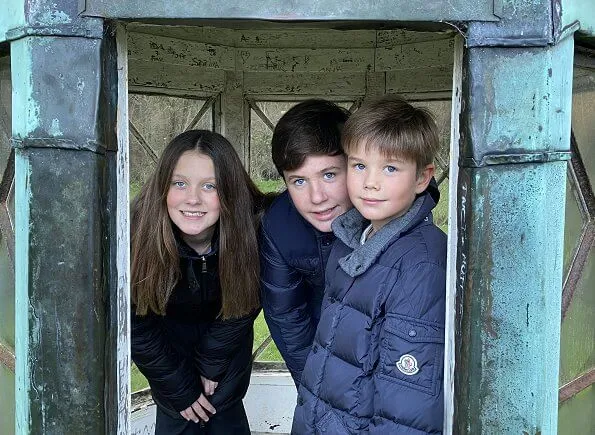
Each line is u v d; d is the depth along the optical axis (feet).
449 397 4.16
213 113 8.44
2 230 4.86
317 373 4.63
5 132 4.73
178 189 5.39
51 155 3.92
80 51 3.85
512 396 4.02
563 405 4.74
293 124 5.13
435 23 3.84
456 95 4.04
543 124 3.89
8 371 4.96
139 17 3.81
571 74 4.10
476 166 3.86
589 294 4.89
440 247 4.47
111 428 4.13
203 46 8.00
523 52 3.84
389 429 4.17
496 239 3.92
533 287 3.98
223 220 5.47
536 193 3.92
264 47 8.18
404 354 4.18
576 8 4.05
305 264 5.62
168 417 6.66
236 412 6.83
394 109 4.51
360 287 4.48
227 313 5.75
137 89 7.64
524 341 4.00
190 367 6.37
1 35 4.17
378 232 4.54
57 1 3.84
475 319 3.95
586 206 4.77
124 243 4.19
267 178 8.71
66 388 4.02
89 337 3.97
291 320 5.88
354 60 8.07
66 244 3.94
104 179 3.95
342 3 3.76
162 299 5.58
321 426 4.54
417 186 4.59
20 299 4.13
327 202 5.16
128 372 4.30
